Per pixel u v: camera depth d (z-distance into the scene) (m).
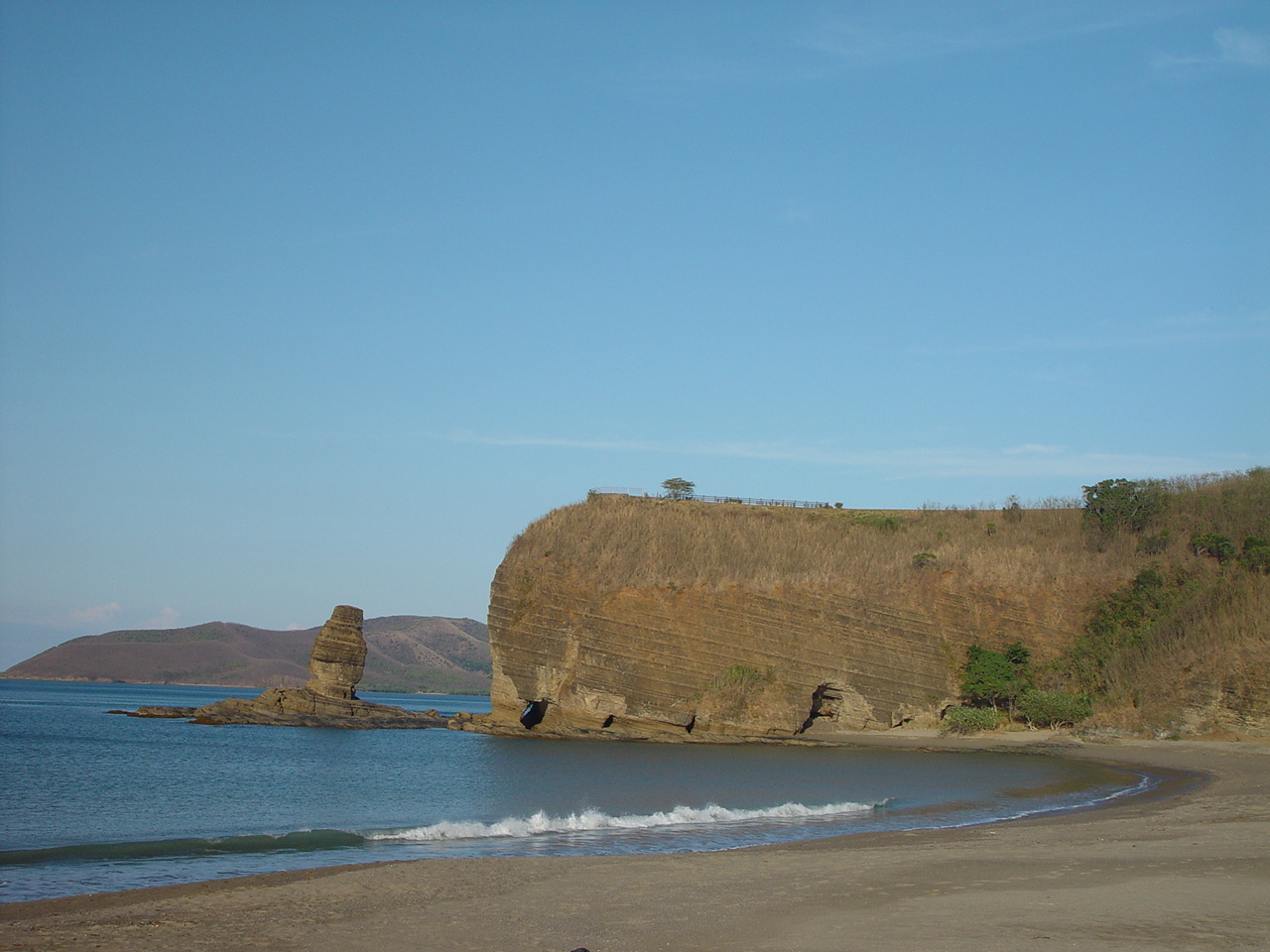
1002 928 13.27
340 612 92.00
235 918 15.10
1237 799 30.38
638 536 78.00
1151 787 36.78
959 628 74.94
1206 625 63.28
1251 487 82.88
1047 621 74.62
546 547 77.44
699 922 14.48
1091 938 12.55
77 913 15.45
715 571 74.25
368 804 33.94
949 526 89.12
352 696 92.62
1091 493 84.88
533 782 41.78
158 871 20.41
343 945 13.48
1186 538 78.38
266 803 34.22
